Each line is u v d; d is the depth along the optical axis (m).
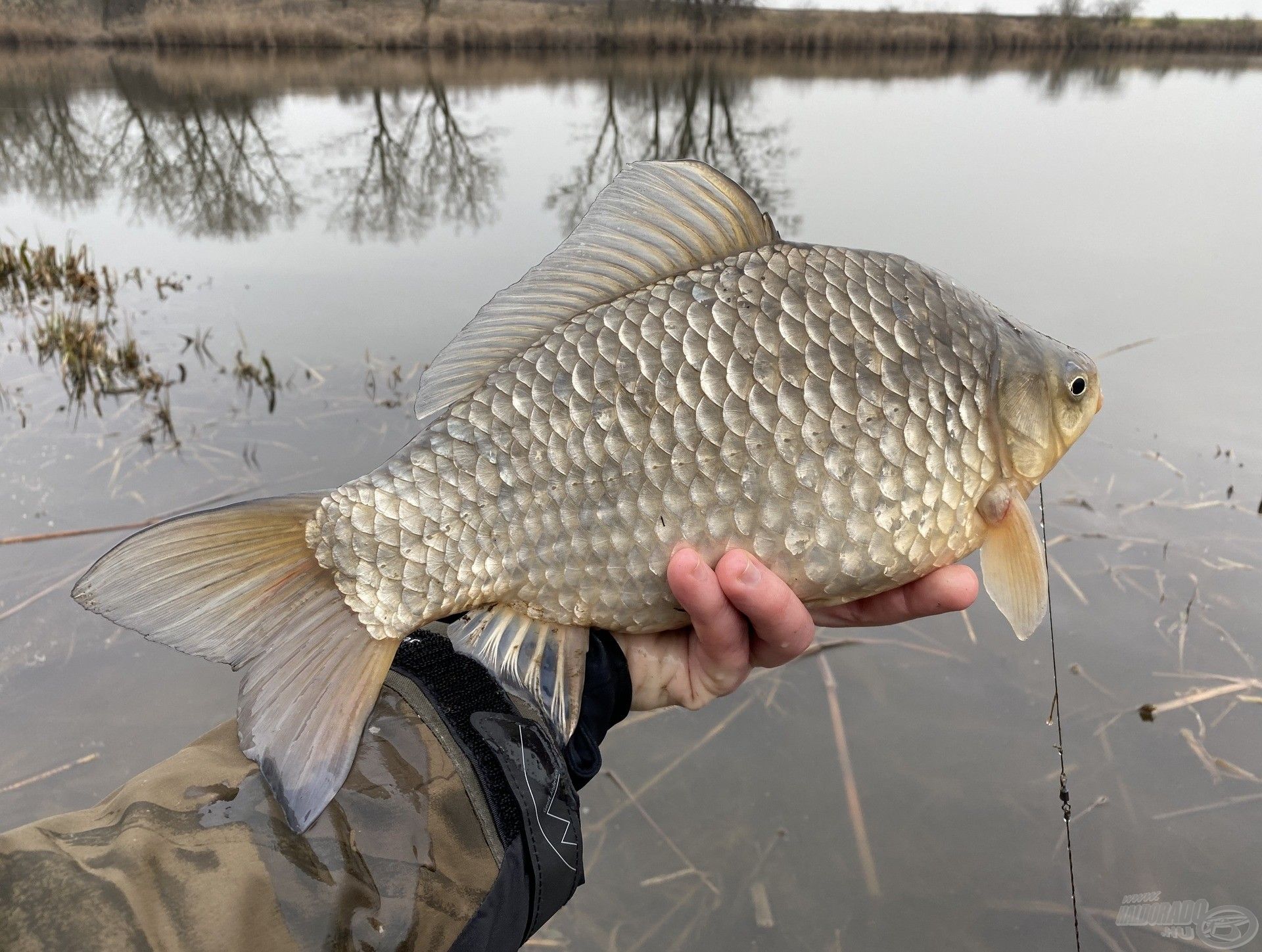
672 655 0.33
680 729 0.58
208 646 0.25
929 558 0.31
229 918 0.19
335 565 0.27
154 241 1.69
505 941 0.22
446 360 0.29
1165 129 2.88
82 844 0.20
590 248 0.29
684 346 0.28
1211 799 0.52
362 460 0.85
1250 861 0.49
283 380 1.01
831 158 2.27
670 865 0.50
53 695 0.58
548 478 0.28
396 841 0.22
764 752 0.56
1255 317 1.14
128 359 1.03
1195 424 0.90
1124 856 0.49
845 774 0.54
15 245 1.59
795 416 0.29
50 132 2.76
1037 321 1.11
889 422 0.29
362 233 1.73
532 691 0.27
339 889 0.20
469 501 0.28
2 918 0.18
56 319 1.14
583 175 2.29
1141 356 1.04
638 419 0.28
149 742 0.55
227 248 1.62
